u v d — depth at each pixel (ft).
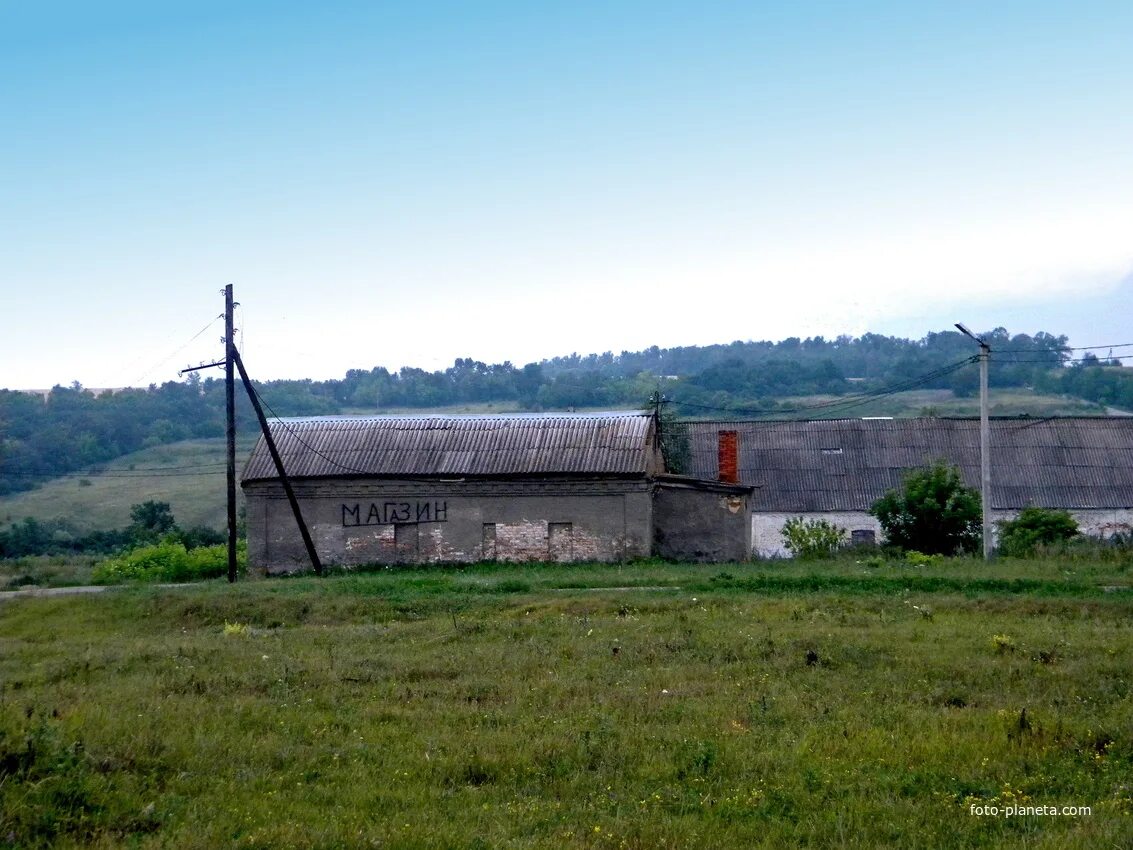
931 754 40.98
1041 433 167.94
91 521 260.21
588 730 44.73
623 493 127.44
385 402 428.56
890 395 392.47
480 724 46.83
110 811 34.71
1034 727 43.34
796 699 49.75
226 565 141.69
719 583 95.86
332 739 44.24
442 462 131.13
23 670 64.18
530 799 36.65
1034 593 85.51
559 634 71.72
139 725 44.32
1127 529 153.79
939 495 130.72
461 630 74.43
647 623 74.95
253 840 31.83
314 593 98.27
